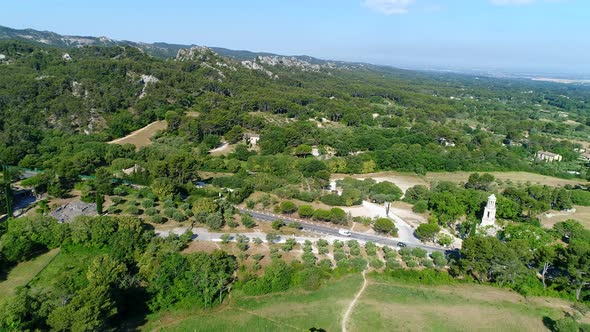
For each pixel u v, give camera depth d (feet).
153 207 390.21
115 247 295.28
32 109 655.35
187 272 265.13
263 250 327.88
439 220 418.51
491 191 513.45
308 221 398.83
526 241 323.57
